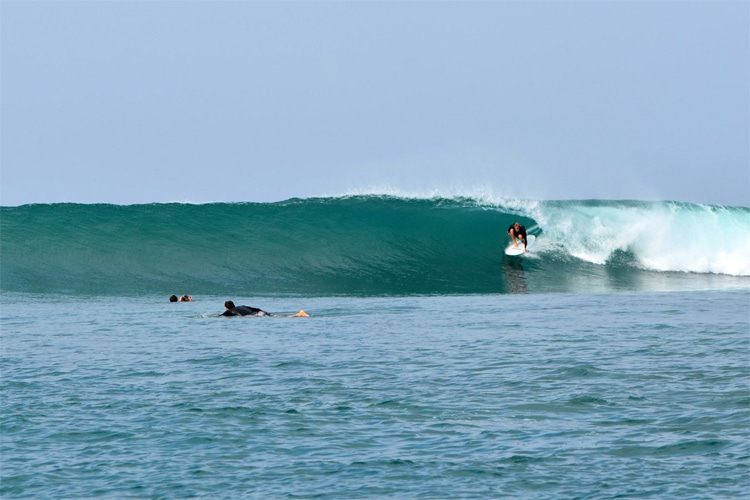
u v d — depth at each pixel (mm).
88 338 70938
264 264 139750
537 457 33844
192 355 60656
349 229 150500
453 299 111250
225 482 31766
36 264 133875
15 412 43062
